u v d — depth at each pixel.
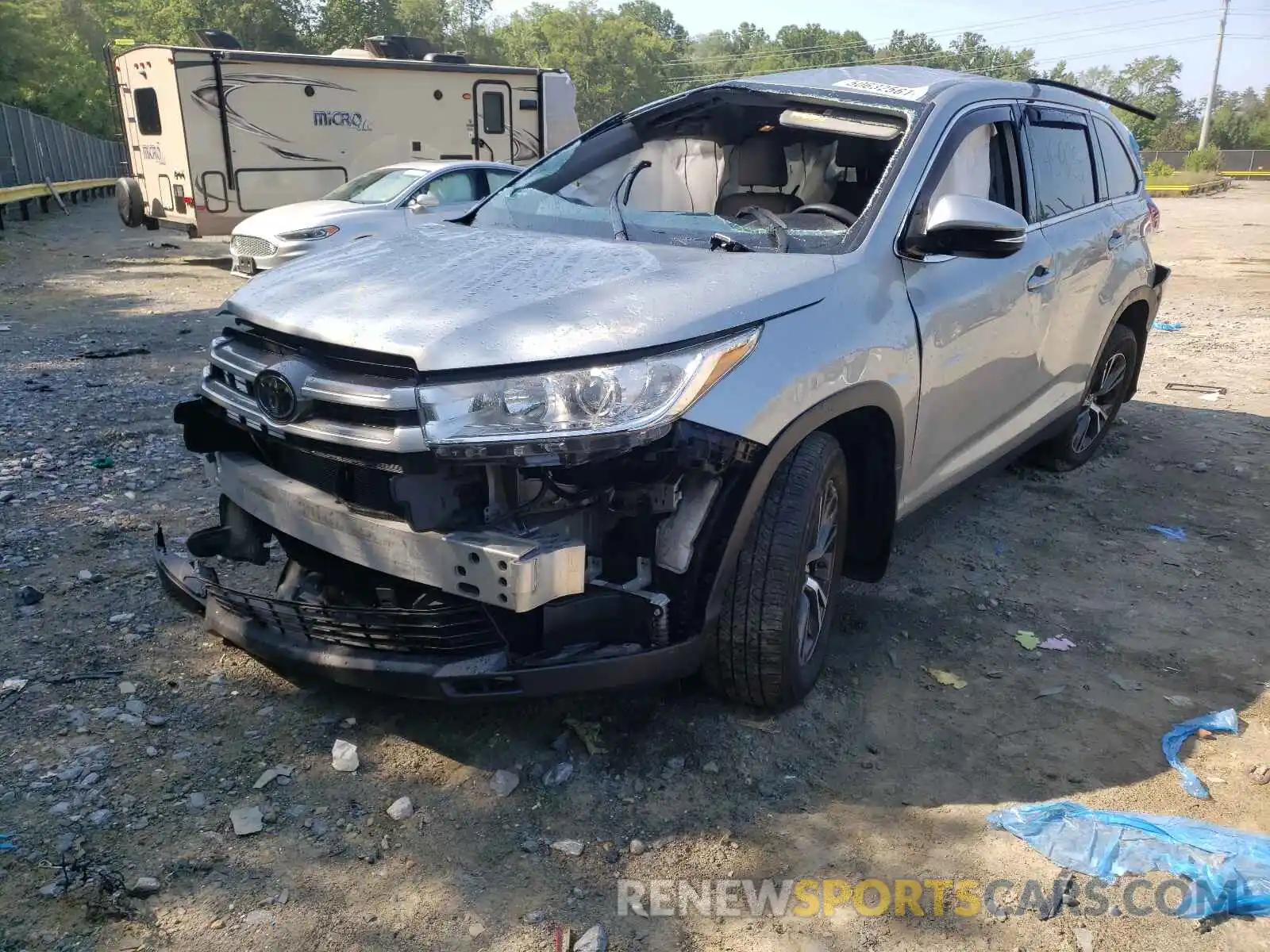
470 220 3.86
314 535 2.76
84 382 7.30
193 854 2.41
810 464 2.83
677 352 2.48
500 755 2.82
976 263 3.66
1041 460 5.48
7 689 3.05
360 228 10.71
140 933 2.17
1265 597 4.04
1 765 2.70
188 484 4.98
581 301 2.59
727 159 3.78
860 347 2.94
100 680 3.14
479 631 2.56
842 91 3.73
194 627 3.51
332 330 2.59
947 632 3.66
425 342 2.45
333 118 14.34
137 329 9.64
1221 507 5.06
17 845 2.40
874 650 3.51
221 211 13.90
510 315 2.53
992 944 2.22
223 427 3.16
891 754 2.90
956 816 2.64
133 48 15.05
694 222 3.38
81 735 2.85
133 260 15.48
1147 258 5.36
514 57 83.75
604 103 84.81
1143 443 6.11
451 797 2.65
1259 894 2.34
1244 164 64.94
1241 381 7.79
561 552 2.40
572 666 2.49
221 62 13.38
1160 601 3.98
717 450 2.49
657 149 3.85
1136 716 3.14
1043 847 2.52
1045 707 3.18
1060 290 4.34
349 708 3.04
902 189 3.34
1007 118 4.05
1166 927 2.27
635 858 2.46
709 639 2.66
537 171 4.04
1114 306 5.03
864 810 2.65
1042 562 4.32
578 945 2.18
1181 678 3.39
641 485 2.49
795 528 2.77
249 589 3.71
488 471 2.45
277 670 3.23
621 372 2.39
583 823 2.57
